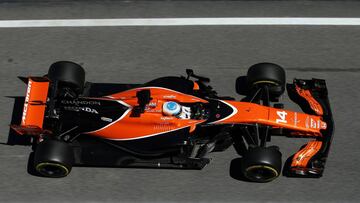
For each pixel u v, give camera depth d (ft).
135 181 92.58
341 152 95.45
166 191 91.40
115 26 114.52
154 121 88.74
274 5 117.60
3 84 105.19
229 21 114.73
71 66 93.66
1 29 114.11
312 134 91.91
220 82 104.73
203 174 93.20
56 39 112.47
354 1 118.11
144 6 118.11
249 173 88.38
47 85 89.51
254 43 111.14
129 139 90.12
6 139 97.60
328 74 105.91
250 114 89.35
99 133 90.43
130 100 90.33
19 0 119.55
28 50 110.63
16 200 90.68
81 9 117.70
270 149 86.38
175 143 88.38
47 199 90.89
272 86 96.07
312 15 115.55
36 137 97.25
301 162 88.69
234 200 90.33
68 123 89.97
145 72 106.52
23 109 96.37
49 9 117.70
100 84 104.32
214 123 89.15
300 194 90.79
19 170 93.86
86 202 90.38
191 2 118.73
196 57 108.88
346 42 111.24
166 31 113.50
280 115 90.33
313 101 96.02
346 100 102.32
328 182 92.02
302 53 109.29
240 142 96.43
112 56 109.29
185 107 89.76
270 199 90.33
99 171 93.76
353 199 90.33
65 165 86.79
